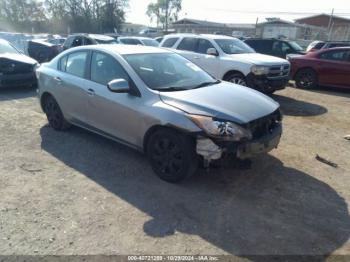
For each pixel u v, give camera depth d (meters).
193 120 3.49
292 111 7.80
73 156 4.66
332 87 11.52
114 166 4.36
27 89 9.51
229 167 3.51
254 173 4.27
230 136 3.39
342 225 3.23
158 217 3.26
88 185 3.86
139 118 3.98
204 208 3.44
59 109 5.48
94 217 3.24
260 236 3.02
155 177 4.06
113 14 61.78
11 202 3.47
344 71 10.16
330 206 3.56
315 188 3.95
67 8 61.00
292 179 4.15
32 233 2.98
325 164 4.68
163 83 4.19
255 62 8.02
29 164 4.39
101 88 4.51
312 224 3.23
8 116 6.58
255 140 3.58
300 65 11.00
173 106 3.71
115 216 3.26
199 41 9.37
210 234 3.03
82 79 4.86
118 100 4.23
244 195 3.71
